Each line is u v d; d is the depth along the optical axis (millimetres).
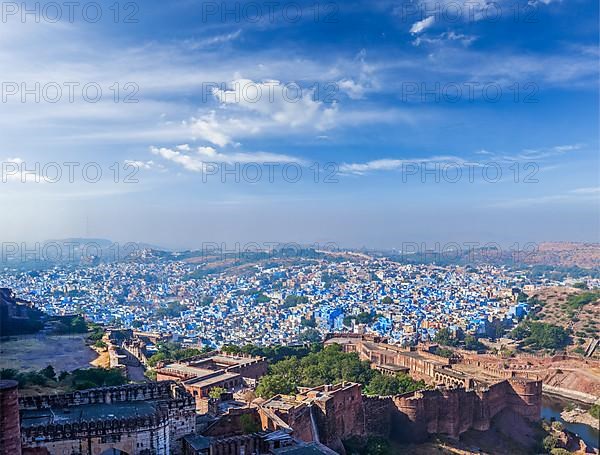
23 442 86812
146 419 94750
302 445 108875
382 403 193375
